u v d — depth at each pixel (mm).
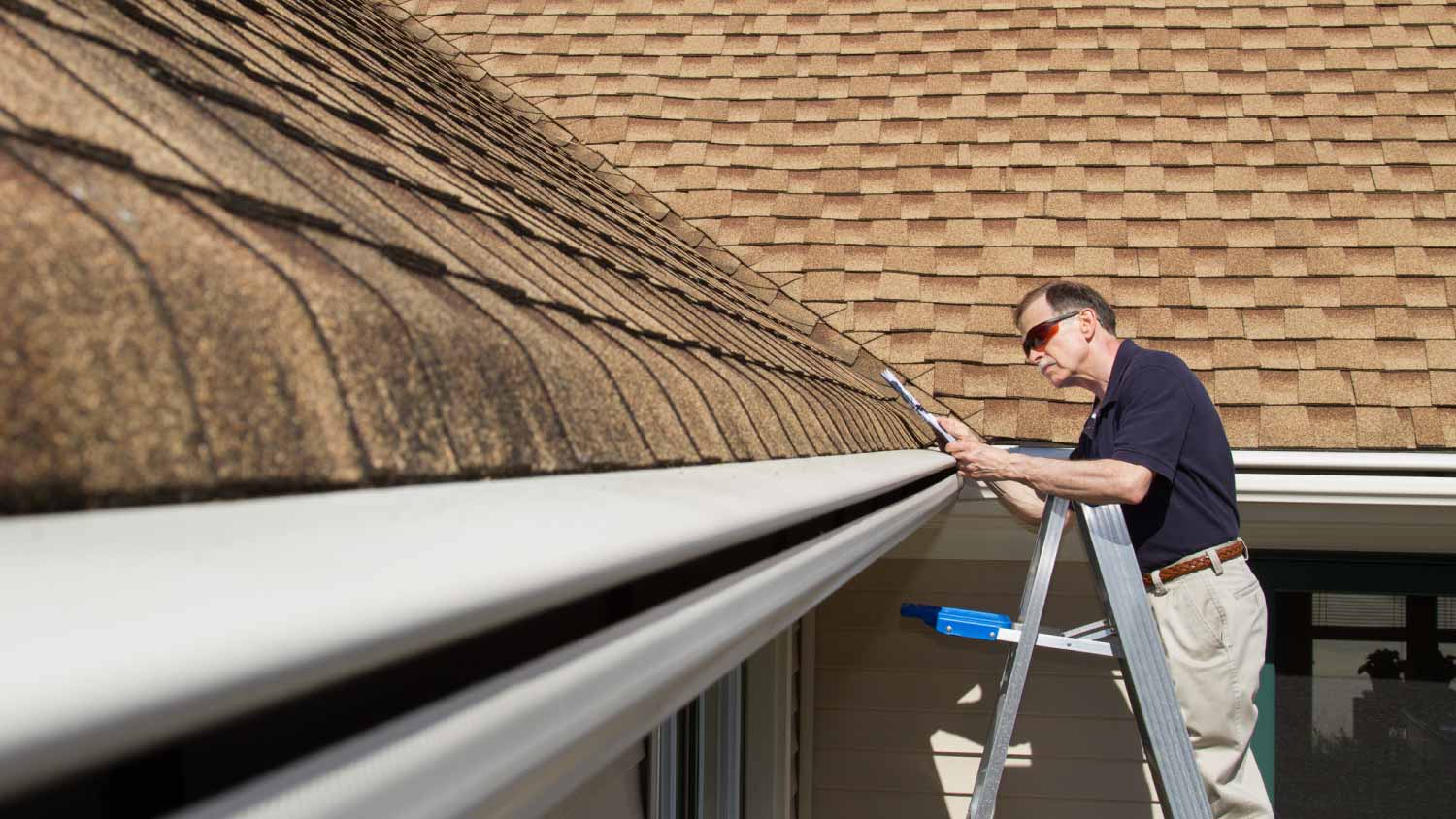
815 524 1884
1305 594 5805
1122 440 3840
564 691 862
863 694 5703
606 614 1002
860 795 5652
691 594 1186
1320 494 5051
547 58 7047
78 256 633
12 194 648
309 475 701
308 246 958
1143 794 5480
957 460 4082
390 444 805
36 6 1063
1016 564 5660
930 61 6805
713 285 4309
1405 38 6609
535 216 2510
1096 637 4047
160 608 495
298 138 1378
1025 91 6574
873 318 5668
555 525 862
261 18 2236
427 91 3631
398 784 663
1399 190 5910
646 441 1343
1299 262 5680
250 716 555
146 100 1034
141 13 1390
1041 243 5898
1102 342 4273
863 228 6047
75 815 540
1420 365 5281
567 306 1578
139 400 596
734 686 4387
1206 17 6859
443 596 653
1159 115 6375
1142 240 5852
